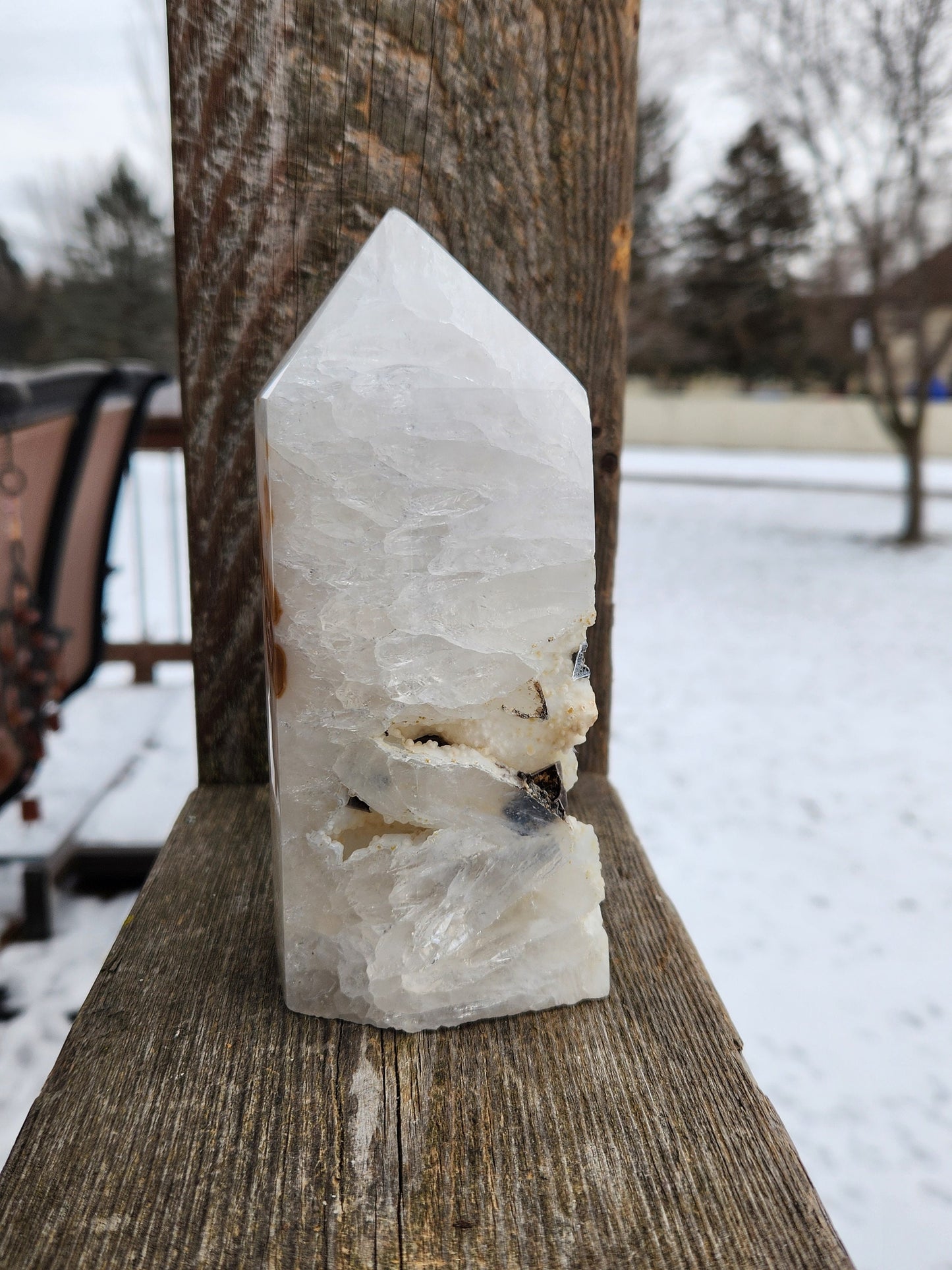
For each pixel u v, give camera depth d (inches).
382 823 5.7
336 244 7.7
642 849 7.8
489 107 7.5
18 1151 4.8
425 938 5.7
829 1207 12.2
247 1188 4.7
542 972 5.9
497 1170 4.8
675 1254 4.4
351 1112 5.1
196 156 7.4
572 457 5.3
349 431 5.1
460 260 7.8
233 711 8.6
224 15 7.2
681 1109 5.2
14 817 16.6
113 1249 4.4
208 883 7.2
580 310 8.0
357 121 7.5
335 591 5.2
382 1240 4.4
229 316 7.8
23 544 14.3
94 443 16.3
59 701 17.7
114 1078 5.3
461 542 5.3
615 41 7.5
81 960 14.6
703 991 6.1
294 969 5.8
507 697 5.6
